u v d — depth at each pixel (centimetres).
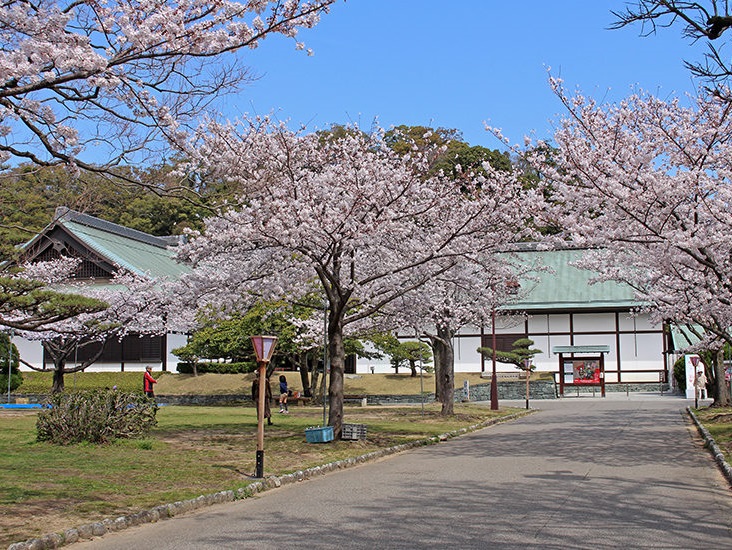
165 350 3984
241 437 1736
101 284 3728
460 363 4594
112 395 1550
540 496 950
